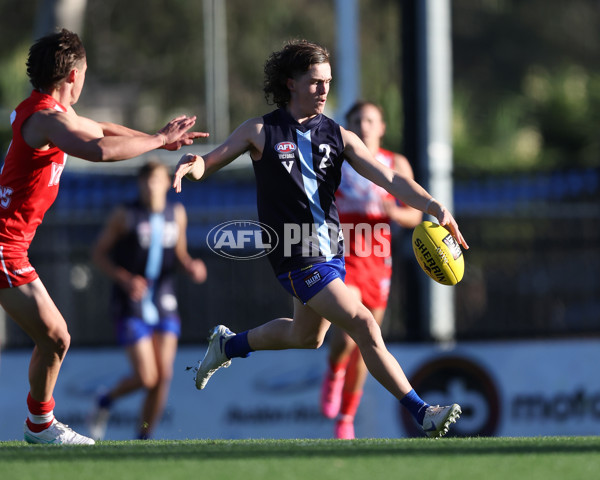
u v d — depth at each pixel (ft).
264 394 98.27
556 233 107.04
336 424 77.05
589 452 46.29
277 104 54.54
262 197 52.95
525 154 219.61
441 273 54.85
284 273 52.85
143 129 288.71
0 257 51.26
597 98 213.66
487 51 319.27
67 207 104.17
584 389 100.12
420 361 98.78
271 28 289.33
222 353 59.72
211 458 44.60
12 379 97.86
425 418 53.01
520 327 108.99
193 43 287.48
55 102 51.19
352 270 74.38
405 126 110.32
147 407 96.02
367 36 301.22
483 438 54.90
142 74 290.97
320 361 98.68
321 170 52.60
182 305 102.94
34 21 288.71
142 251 94.84
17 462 43.91
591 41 322.75
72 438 56.29
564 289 108.58
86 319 102.94
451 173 103.96
